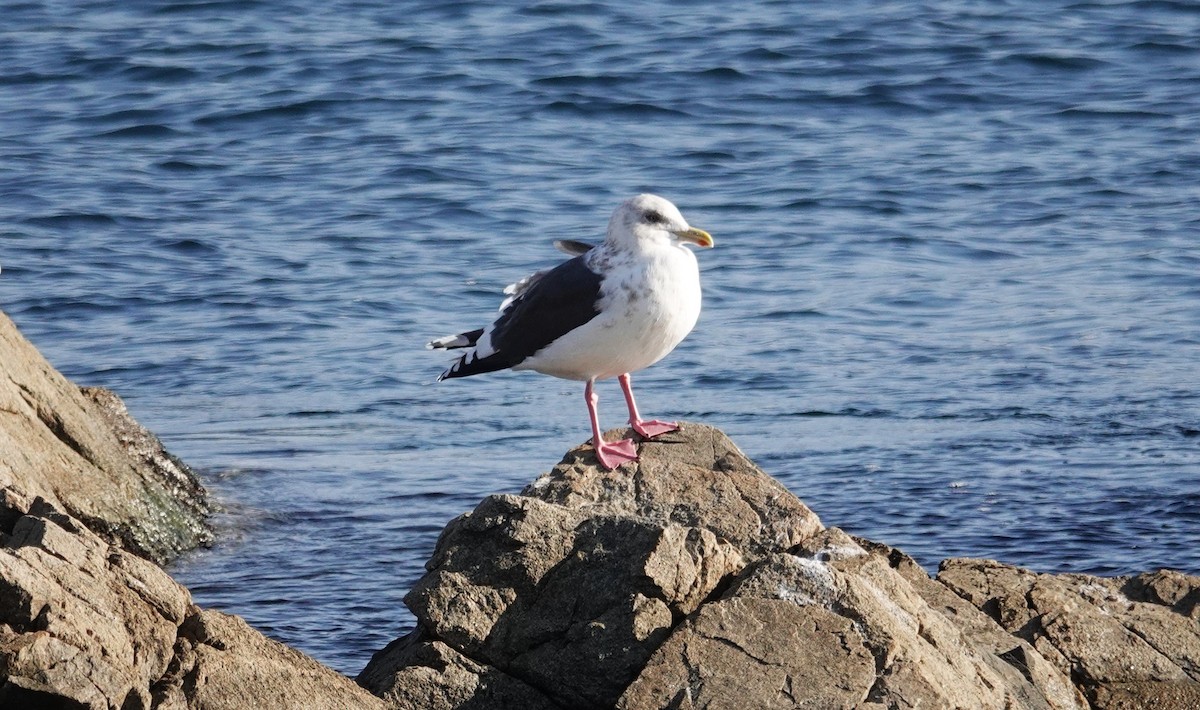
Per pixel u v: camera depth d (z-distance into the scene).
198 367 19.64
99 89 31.45
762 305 21.70
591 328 10.55
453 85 31.44
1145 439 17.11
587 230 24.16
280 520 15.28
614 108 30.30
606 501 10.59
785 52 33.50
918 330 20.78
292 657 9.29
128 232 24.38
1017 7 37.09
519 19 36.03
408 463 16.80
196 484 15.58
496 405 18.59
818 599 9.37
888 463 16.45
